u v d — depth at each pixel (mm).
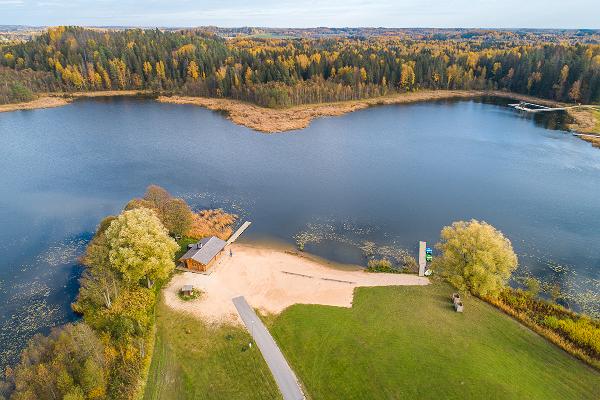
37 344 50906
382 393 48625
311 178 122375
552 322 60406
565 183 119750
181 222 83000
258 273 74188
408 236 89812
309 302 66125
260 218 97188
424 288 70375
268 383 50438
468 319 61938
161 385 49750
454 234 69562
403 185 117750
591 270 78062
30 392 42062
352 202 106375
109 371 49094
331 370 52125
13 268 76750
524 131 173500
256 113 197375
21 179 118688
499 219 97812
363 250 84062
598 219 98000
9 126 172500
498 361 53125
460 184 118625
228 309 63938
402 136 166875
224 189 113625
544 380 50438
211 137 162500
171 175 123062
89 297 64062
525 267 78875
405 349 55094
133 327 55969
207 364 53219
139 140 157000
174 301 65562
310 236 89438
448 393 48031
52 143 151625
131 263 62844
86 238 87562
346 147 152500
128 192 110812
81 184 115750
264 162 135500
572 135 167250
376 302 66125
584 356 53875
